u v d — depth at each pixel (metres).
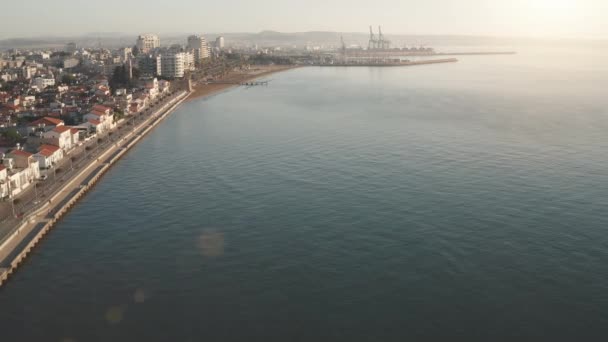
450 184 131.50
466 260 89.56
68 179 141.00
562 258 89.81
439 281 83.00
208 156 171.12
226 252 94.88
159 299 79.81
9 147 161.38
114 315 76.00
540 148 172.62
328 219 109.12
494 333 70.19
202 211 116.50
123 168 160.12
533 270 85.81
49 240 103.50
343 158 161.88
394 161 156.62
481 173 141.62
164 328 72.56
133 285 84.31
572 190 125.62
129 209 120.25
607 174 139.38
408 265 88.12
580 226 103.19
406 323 72.56
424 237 99.06
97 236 104.75
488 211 111.94
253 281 84.25
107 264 92.06
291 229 104.44
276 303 77.88
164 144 195.88
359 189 128.88
